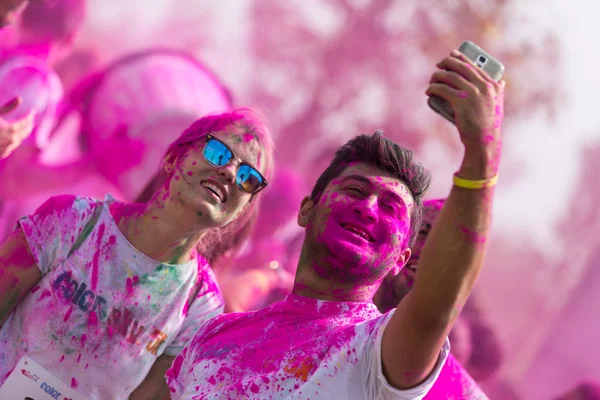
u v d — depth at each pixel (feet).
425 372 5.70
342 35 28.09
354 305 6.70
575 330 32.07
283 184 23.27
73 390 9.04
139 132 24.03
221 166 9.10
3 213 21.94
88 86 23.56
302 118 27.35
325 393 6.01
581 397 31.17
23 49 22.44
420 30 29.04
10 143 12.32
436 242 5.43
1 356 9.10
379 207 6.84
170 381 7.49
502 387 30.89
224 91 26.30
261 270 13.35
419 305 5.45
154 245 9.20
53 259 9.22
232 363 6.50
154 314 9.24
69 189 22.90
